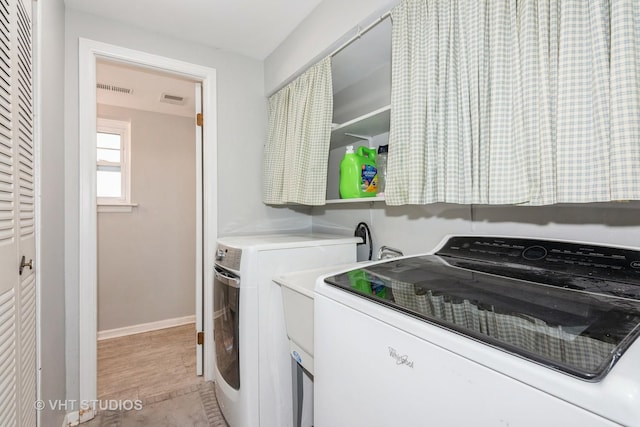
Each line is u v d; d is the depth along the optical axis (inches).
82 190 66.2
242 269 55.7
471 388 20.5
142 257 117.7
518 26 34.5
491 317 24.0
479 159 37.9
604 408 15.0
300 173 70.7
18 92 32.6
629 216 33.5
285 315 54.8
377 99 69.5
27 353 35.9
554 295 28.0
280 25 72.4
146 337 111.5
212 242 81.3
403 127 46.6
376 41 58.6
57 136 57.1
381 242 68.0
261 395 55.6
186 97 107.0
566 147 30.2
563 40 30.4
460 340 21.5
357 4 54.4
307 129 70.0
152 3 64.6
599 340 19.4
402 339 25.4
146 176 118.8
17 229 32.2
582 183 29.3
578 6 29.8
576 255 34.2
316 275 56.2
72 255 65.4
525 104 33.4
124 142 118.6
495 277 34.6
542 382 17.3
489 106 37.1
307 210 96.0
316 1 64.1
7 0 28.5
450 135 40.6
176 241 124.6
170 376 84.3
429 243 56.9
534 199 32.8
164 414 68.4
